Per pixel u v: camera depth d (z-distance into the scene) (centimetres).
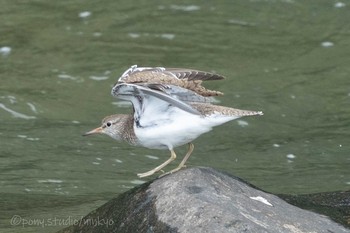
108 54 1845
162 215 943
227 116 996
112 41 1889
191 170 1009
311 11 2002
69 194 1370
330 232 954
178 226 917
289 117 1675
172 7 2011
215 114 997
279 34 1925
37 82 1767
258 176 1448
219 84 1761
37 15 1980
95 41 1892
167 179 1001
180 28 1931
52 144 1562
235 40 1900
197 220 912
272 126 1647
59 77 1784
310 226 952
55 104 1702
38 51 1864
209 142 1587
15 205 1308
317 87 1762
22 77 1783
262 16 1986
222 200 945
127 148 1562
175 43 1881
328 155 1534
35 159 1503
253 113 995
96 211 1051
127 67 1798
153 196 981
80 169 1472
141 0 2033
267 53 1864
